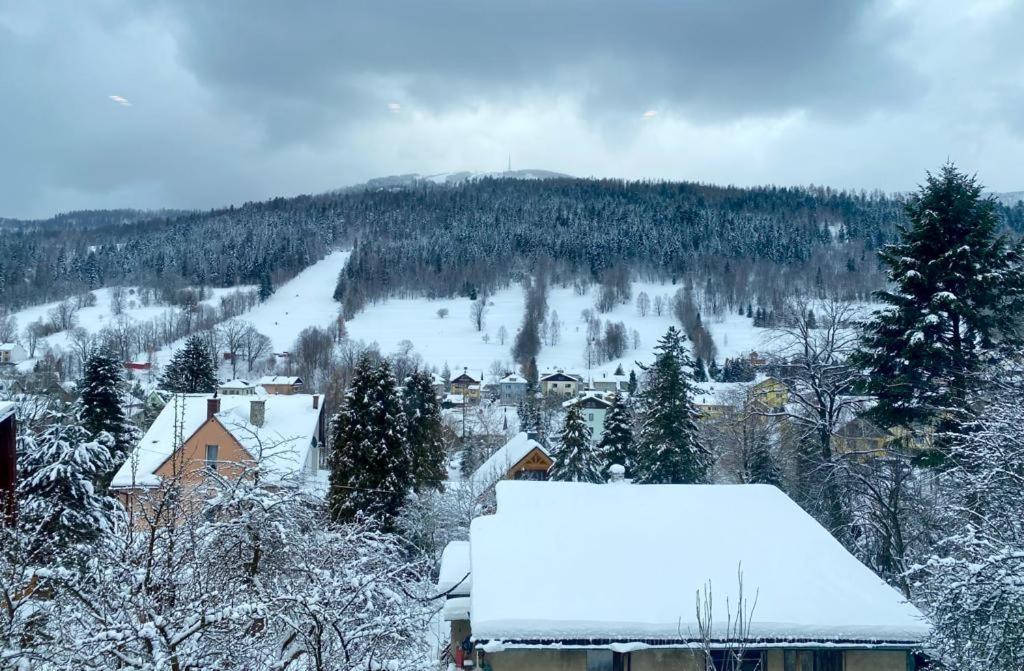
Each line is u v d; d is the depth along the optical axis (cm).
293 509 1249
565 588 1272
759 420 3444
